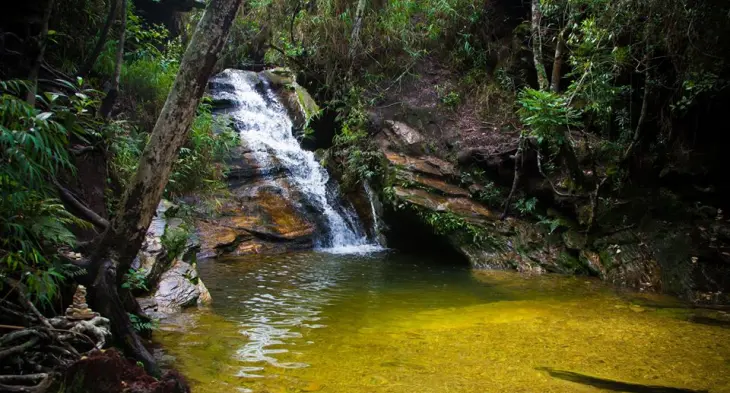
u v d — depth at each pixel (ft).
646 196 28.86
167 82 31.76
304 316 19.29
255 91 47.34
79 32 24.76
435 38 39.06
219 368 13.67
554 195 31.30
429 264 30.81
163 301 19.15
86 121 16.53
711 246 25.32
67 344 10.57
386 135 36.09
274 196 36.78
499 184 33.86
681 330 18.29
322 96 40.78
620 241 27.91
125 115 29.07
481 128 35.47
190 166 32.78
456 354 15.39
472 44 39.29
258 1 36.17
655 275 25.45
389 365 14.34
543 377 13.66
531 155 32.14
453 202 32.76
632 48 29.04
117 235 12.51
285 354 15.02
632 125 30.66
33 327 10.33
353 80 38.17
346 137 37.11
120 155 23.39
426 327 18.25
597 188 28.58
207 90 44.42
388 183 33.81
